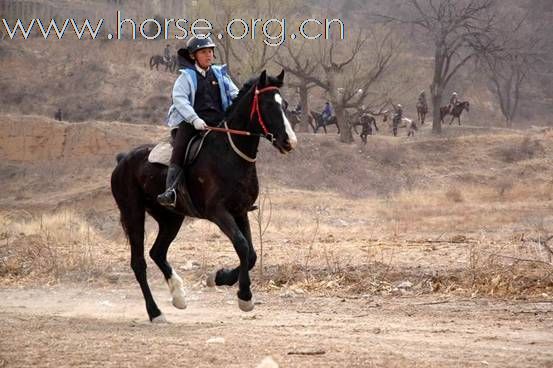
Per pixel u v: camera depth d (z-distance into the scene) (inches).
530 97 3619.6
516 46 3002.0
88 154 2293.3
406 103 2957.7
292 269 552.1
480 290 477.7
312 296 491.5
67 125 2372.0
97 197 1774.1
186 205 390.6
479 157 2228.1
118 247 716.0
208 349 308.3
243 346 315.3
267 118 369.4
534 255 573.9
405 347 319.9
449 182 2065.7
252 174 381.1
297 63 2384.4
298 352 298.8
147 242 712.4
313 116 2490.2
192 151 386.6
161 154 402.0
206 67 398.0
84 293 529.3
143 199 418.6
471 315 411.2
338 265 546.9
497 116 3459.6
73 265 596.1
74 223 912.3
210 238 824.9
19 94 3102.9
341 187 1961.1
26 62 3272.6
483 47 2576.3
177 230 422.6
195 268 593.6
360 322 398.6
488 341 338.3
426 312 424.5
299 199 1595.7
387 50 2544.3
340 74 2335.1
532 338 345.1
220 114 394.9
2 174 2236.7
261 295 501.7
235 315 434.0
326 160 2139.5
